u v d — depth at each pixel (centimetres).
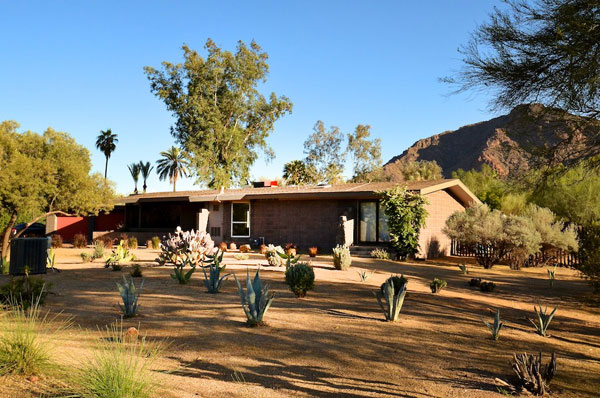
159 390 386
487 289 1230
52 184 1908
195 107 4497
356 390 440
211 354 536
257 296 712
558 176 847
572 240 1898
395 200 2022
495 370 521
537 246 1838
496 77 762
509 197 2917
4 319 543
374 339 633
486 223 1853
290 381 456
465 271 1639
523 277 1617
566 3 674
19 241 1231
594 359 606
